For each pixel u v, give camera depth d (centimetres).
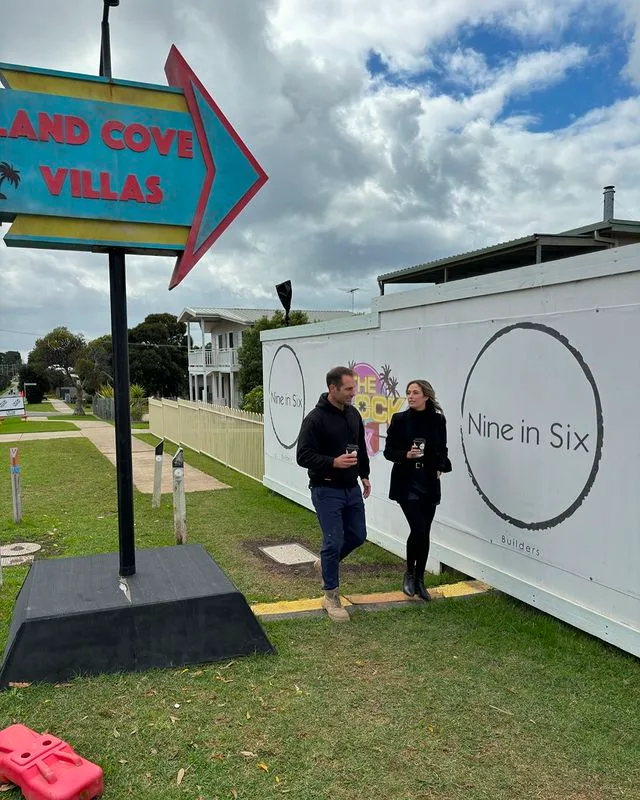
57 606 372
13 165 386
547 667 384
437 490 492
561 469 432
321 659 396
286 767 285
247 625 398
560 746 302
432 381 572
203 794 266
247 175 437
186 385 6066
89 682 359
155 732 311
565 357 425
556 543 440
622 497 387
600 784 275
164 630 379
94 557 468
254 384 3166
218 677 369
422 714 330
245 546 677
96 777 262
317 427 459
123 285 420
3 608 484
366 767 285
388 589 537
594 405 404
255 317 4216
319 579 565
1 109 382
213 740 305
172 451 1653
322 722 322
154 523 788
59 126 395
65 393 8062
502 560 495
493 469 500
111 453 1595
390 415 642
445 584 548
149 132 415
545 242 1311
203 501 930
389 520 654
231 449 1295
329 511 466
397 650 409
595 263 396
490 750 299
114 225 413
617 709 335
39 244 407
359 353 698
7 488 1059
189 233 430
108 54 409
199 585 406
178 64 421
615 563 393
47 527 765
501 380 486
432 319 569
